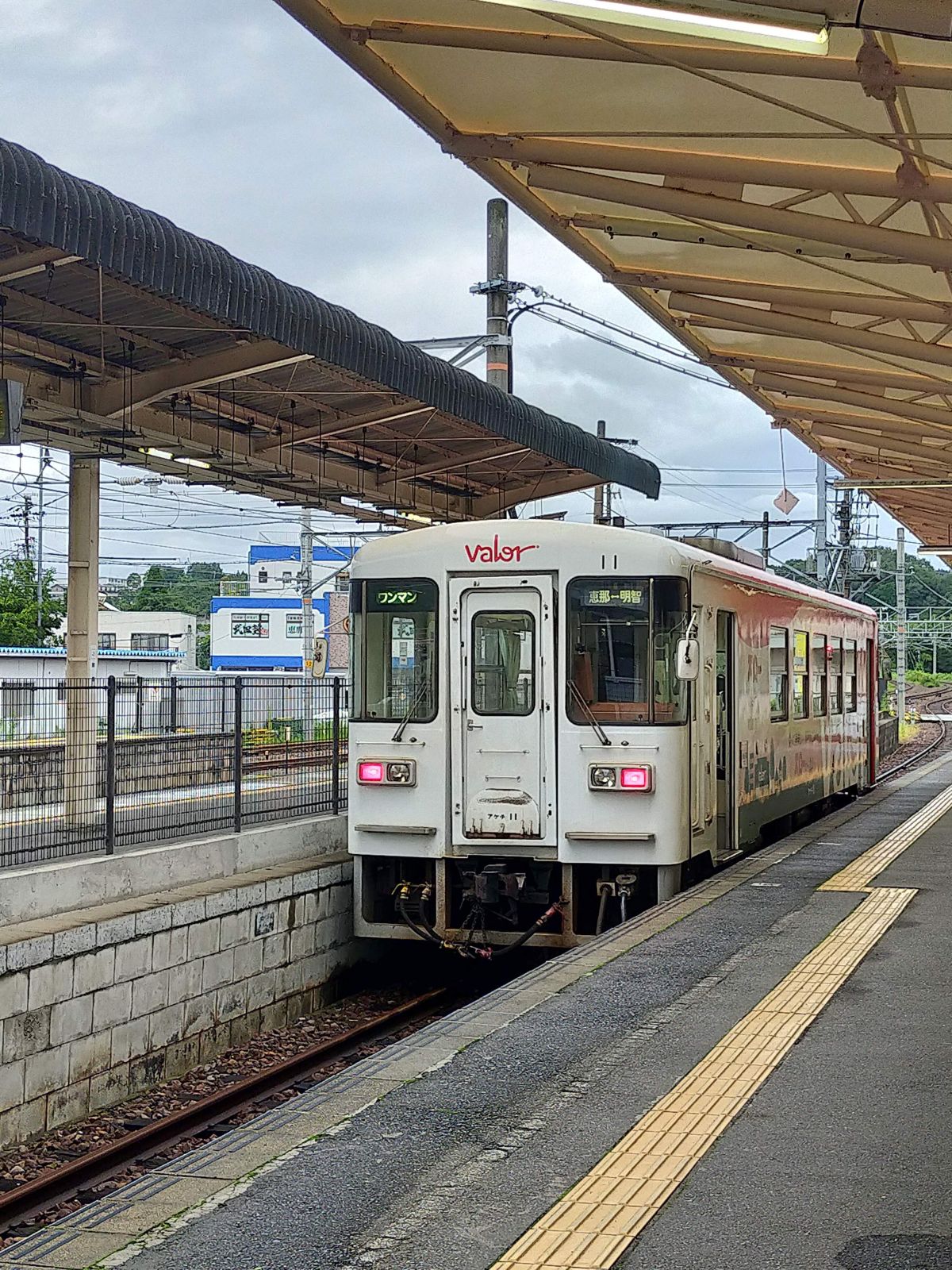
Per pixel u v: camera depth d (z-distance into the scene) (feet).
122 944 34.01
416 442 60.95
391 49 26.78
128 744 39.29
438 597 40.65
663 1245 15.24
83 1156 29.25
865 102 27.09
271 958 41.06
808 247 34.71
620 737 39.22
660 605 39.34
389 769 40.73
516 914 40.73
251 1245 15.44
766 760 51.47
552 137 30.19
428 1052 23.53
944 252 31.42
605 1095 20.88
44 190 30.81
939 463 63.26
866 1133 18.95
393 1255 15.07
